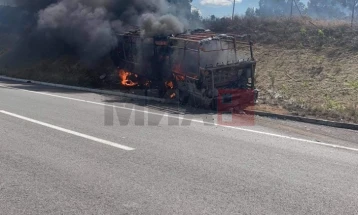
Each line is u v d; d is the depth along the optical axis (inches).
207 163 303.6
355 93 619.5
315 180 269.9
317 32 896.9
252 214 216.1
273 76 747.4
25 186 256.1
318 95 633.0
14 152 330.3
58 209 222.5
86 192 245.8
